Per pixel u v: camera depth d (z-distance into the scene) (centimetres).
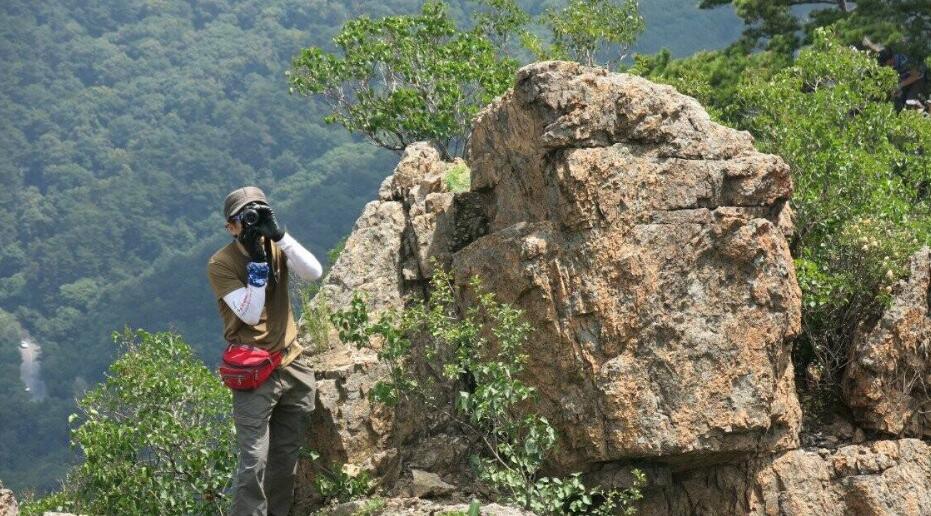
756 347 746
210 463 805
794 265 856
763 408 740
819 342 865
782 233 823
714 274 749
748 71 2839
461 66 1616
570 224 741
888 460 779
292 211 13300
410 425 796
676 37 15012
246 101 16738
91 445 814
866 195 957
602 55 1930
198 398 850
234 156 15925
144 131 17262
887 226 892
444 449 792
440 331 759
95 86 18762
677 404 727
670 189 753
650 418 723
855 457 782
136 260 14575
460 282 791
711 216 753
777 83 1173
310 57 1734
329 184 14062
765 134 1046
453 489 770
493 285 769
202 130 16388
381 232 859
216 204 15325
